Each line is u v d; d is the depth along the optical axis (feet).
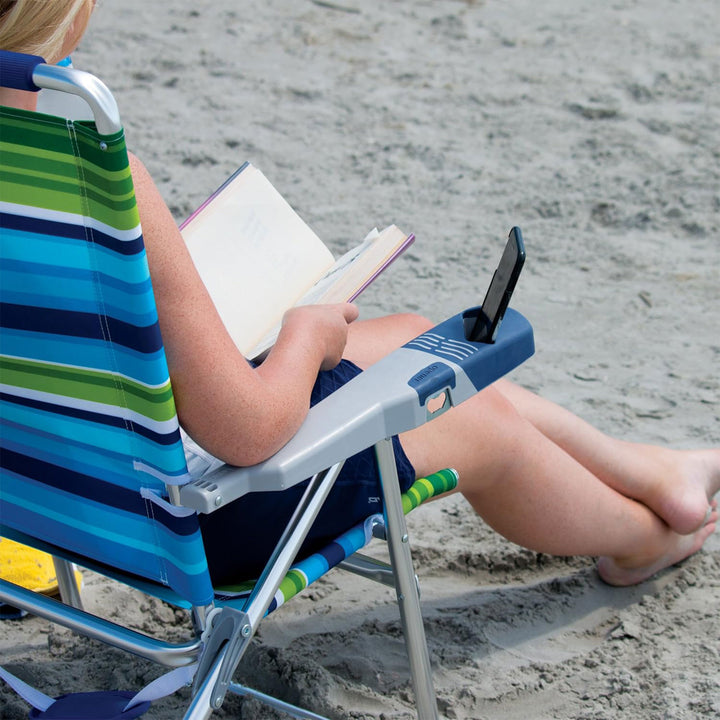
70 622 6.49
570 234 18.39
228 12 28.53
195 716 5.98
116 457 6.04
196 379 5.81
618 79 24.39
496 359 6.88
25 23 5.72
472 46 26.63
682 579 10.43
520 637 9.70
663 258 17.57
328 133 22.17
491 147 21.53
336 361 7.18
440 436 8.17
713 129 21.85
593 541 9.39
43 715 6.42
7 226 5.54
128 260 5.27
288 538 6.48
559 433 9.82
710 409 13.60
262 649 9.21
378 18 28.30
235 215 8.18
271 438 6.05
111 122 4.98
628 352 15.05
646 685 8.98
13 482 6.72
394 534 6.98
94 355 5.70
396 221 18.85
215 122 22.48
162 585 6.68
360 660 9.21
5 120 5.22
